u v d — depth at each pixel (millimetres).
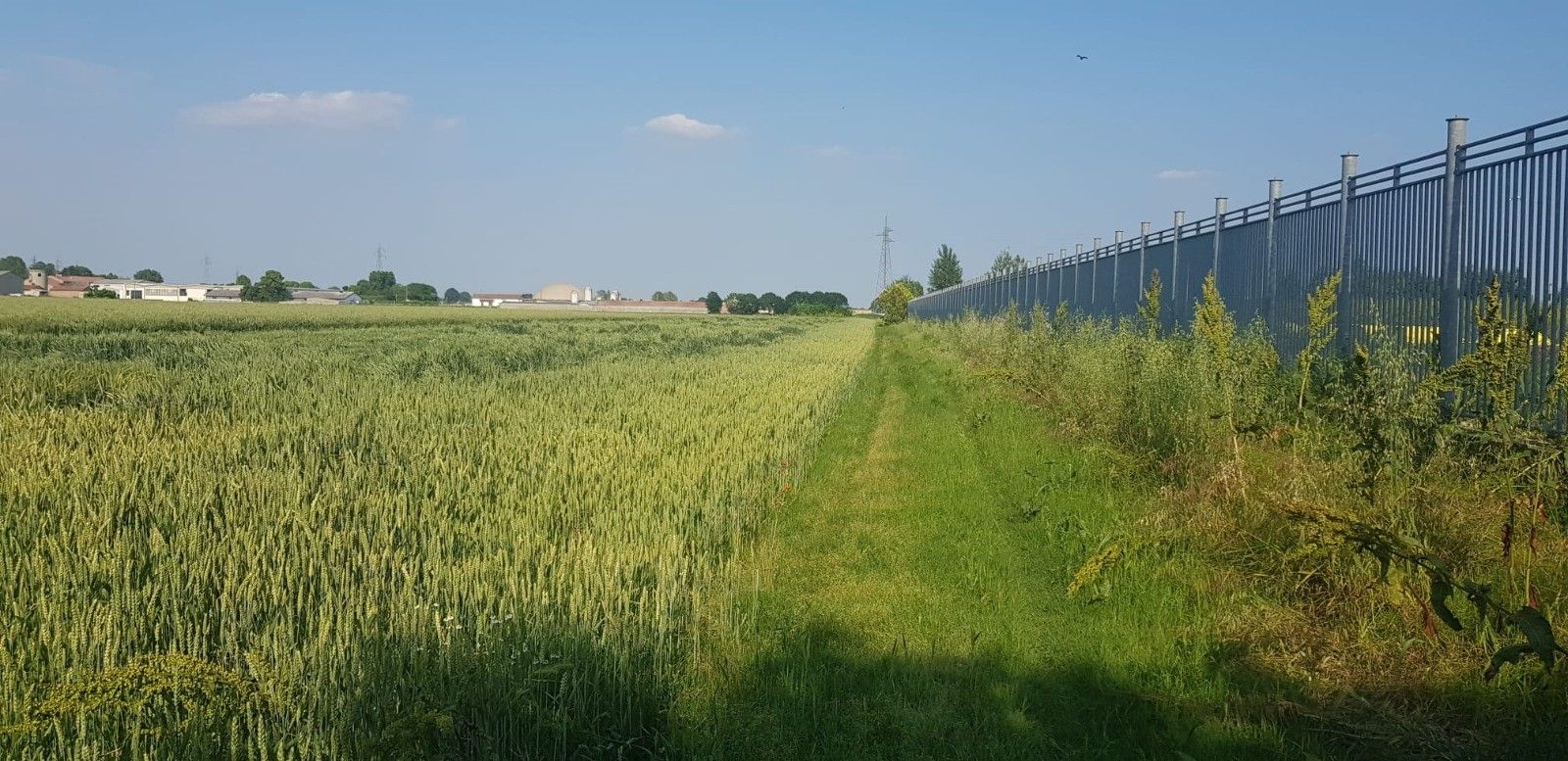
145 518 7844
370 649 5391
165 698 4898
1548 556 6410
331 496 8578
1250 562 7551
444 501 8984
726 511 9555
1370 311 12992
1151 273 24766
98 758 4555
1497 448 7742
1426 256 11617
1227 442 9734
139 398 14906
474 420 13828
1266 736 5258
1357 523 5801
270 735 4828
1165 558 7953
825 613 7293
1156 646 6492
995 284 51438
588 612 6105
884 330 83438
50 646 5305
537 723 5094
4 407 13367
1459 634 5754
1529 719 5070
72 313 47562
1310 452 8812
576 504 9047
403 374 20781
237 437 11375
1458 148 10953
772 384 20812
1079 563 8281
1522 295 9656
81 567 6387
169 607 5977
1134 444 11516
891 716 5535
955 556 8789
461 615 6078
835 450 14773
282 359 22562
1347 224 13766
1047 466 12227
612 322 66250
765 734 5273
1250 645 6270
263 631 5789
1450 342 10945
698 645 6402
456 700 4984
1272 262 16625
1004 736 5367
